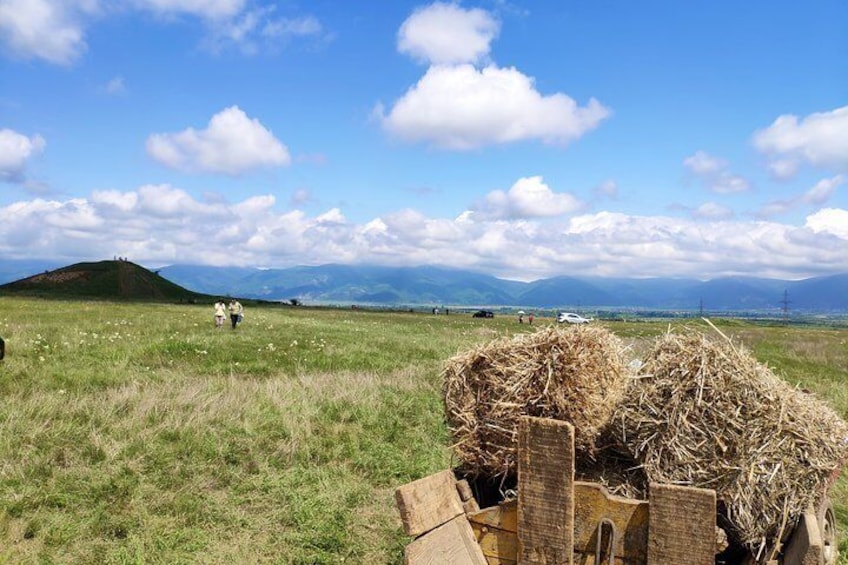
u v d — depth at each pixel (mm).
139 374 12672
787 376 17172
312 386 11656
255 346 19469
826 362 22531
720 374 3691
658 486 3102
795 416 3576
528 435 3342
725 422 3576
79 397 9641
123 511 5887
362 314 56656
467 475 4098
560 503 3262
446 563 3436
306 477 7012
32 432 7590
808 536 3016
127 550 5152
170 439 7887
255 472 7145
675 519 3066
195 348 17516
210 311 46625
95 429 7938
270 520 5973
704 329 4207
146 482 6527
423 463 7613
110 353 15727
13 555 4996
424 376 13898
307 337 23984
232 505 6199
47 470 6582
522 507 3359
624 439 3848
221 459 7309
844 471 8000
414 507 3451
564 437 3252
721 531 3742
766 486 3406
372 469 7492
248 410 9289
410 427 9430
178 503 6047
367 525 5992
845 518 6516
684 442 3619
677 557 3055
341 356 18234
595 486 3307
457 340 25797
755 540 3418
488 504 4172
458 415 4074
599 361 4047
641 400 3855
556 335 3992
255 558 5219
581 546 3322
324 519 5969
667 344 4035
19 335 18375
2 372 11898
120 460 7000
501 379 3965
